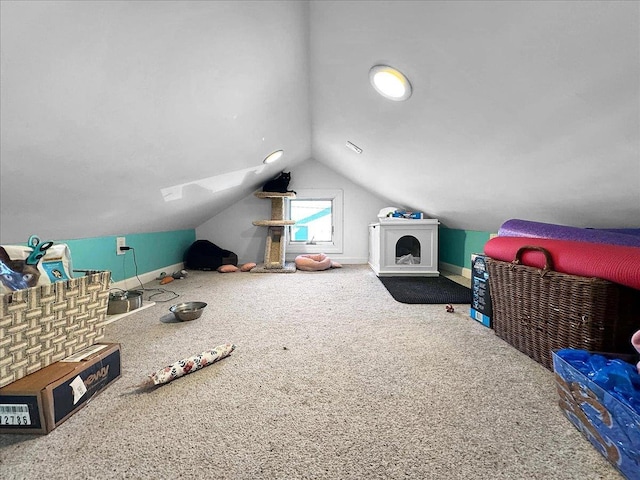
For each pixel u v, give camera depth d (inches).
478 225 100.3
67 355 36.4
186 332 57.7
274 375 41.9
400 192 114.1
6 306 29.6
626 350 36.0
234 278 114.7
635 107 29.0
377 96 57.7
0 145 34.2
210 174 85.8
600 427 26.9
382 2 36.5
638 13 22.1
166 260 120.6
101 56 31.8
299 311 71.8
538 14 26.8
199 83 46.1
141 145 51.8
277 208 140.1
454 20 33.0
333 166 139.9
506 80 36.0
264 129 78.7
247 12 38.8
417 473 25.6
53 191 49.2
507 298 52.0
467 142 54.1
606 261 35.6
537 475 25.2
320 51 54.3
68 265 40.2
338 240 151.1
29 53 26.9
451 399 36.0
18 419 29.8
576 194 49.5
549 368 43.2
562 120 36.3
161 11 31.4
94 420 32.2
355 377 41.3
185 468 26.1
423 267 118.9
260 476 25.4
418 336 55.8
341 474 25.6
